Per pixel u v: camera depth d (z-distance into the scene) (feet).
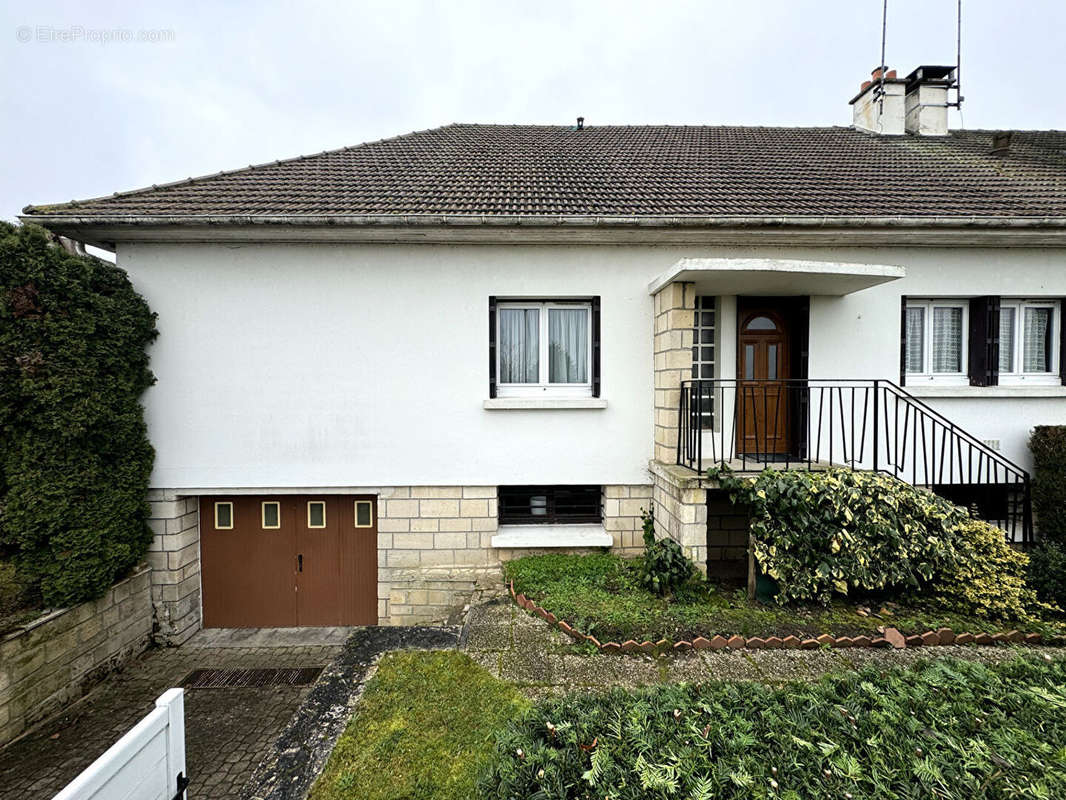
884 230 19.22
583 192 21.81
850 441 20.76
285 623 20.67
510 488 20.98
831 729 8.02
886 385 20.68
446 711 10.83
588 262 19.93
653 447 20.20
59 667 15.15
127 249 18.98
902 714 8.41
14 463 14.98
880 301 20.65
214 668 17.62
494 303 20.08
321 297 19.52
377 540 20.43
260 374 19.48
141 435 18.51
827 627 14.06
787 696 9.09
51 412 15.30
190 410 19.35
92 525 16.21
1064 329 21.08
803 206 20.34
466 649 13.50
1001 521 20.66
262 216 17.79
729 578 18.67
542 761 7.24
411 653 13.28
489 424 19.99
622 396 20.13
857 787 6.68
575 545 19.88
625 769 6.91
